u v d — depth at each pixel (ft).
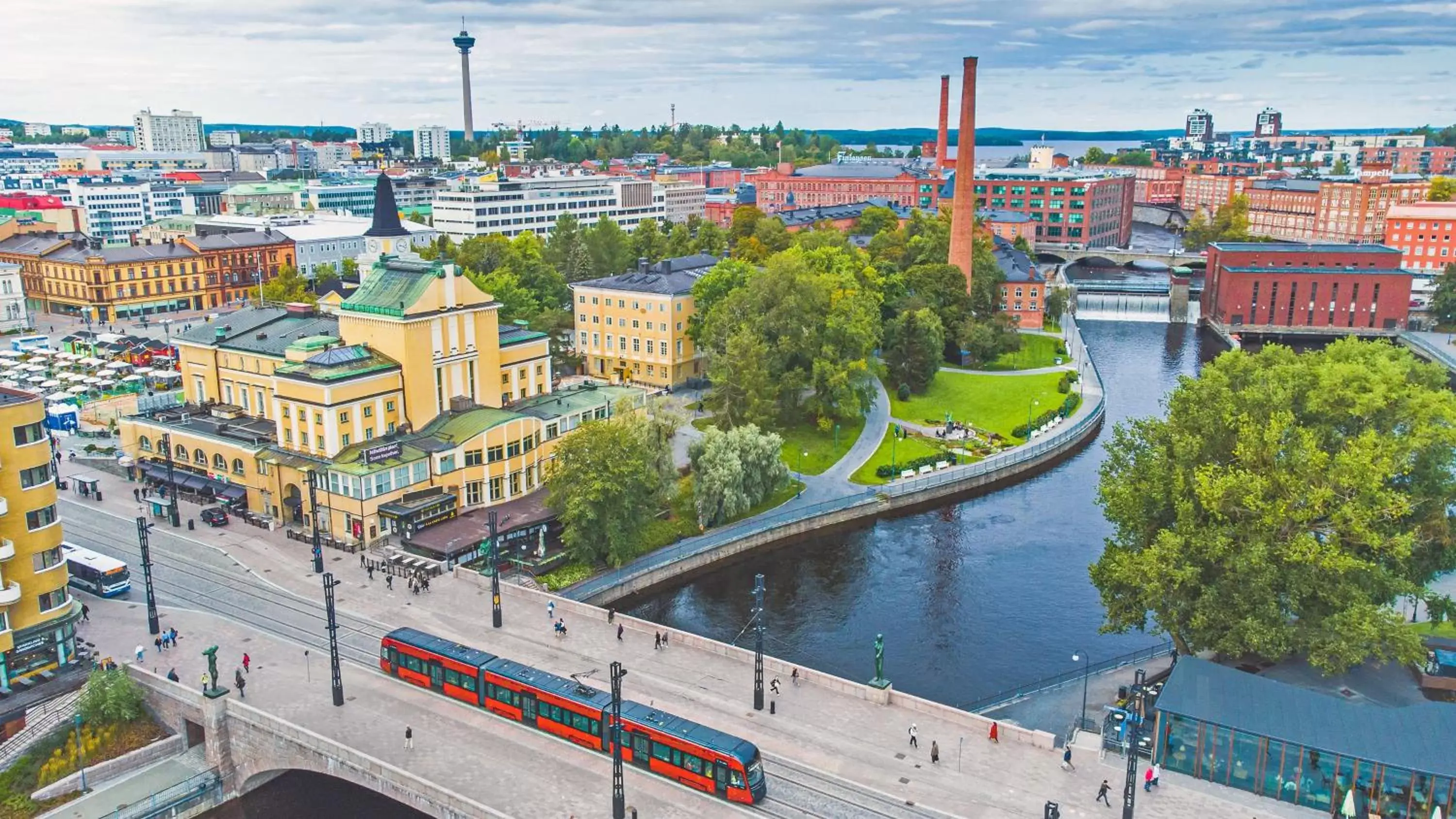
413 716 272.31
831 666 332.39
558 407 461.37
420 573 349.00
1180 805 227.81
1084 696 280.92
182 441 441.68
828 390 533.96
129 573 356.59
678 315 601.62
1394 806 219.20
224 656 301.63
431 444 406.00
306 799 268.62
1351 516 264.52
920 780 239.30
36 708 274.16
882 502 460.96
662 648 307.17
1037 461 522.06
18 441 282.56
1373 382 298.97
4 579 282.97
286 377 404.36
